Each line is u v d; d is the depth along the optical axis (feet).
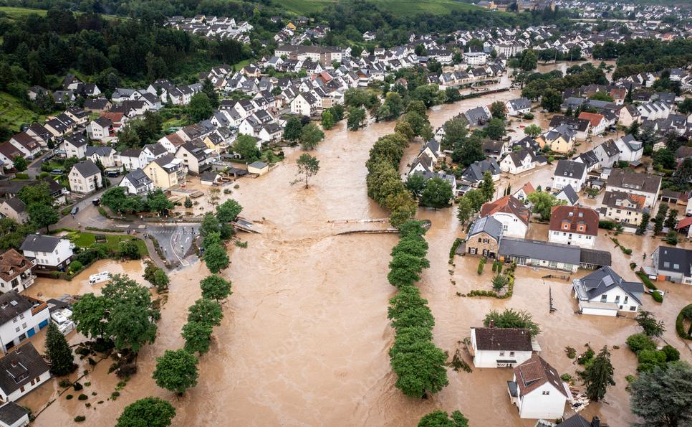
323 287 388.37
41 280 396.57
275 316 354.74
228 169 606.96
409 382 265.75
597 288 362.94
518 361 302.25
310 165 572.10
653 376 248.93
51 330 294.66
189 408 277.85
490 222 440.45
